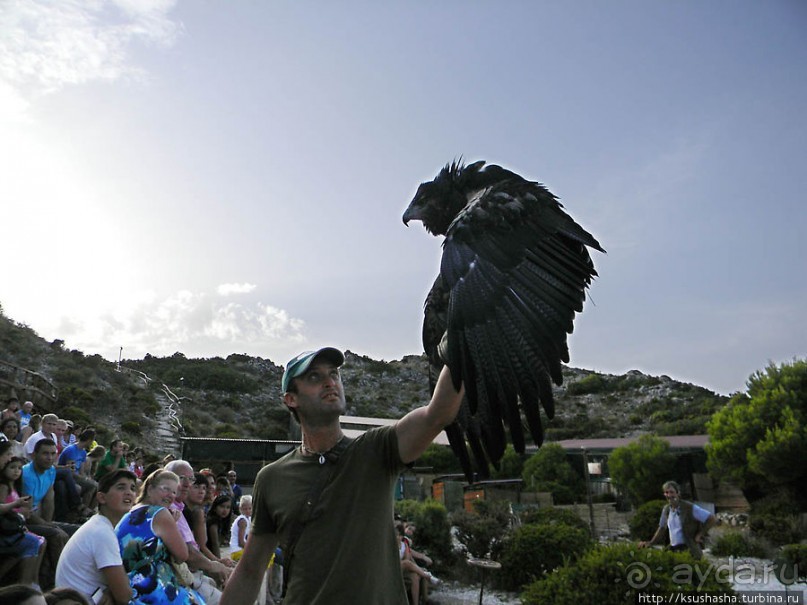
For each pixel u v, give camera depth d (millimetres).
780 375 28625
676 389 91312
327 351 2574
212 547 8625
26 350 43938
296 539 2426
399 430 2443
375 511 2416
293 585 2402
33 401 29031
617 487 34094
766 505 25203
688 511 8852
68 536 7090
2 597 2875
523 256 2000
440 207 2678
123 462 11742
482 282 1944
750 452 26922
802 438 25328
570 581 8750
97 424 32438
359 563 2342
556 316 1938
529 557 14883
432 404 2229
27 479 7398
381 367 103875
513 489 30781
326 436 2545
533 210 2088
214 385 73250
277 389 79375
